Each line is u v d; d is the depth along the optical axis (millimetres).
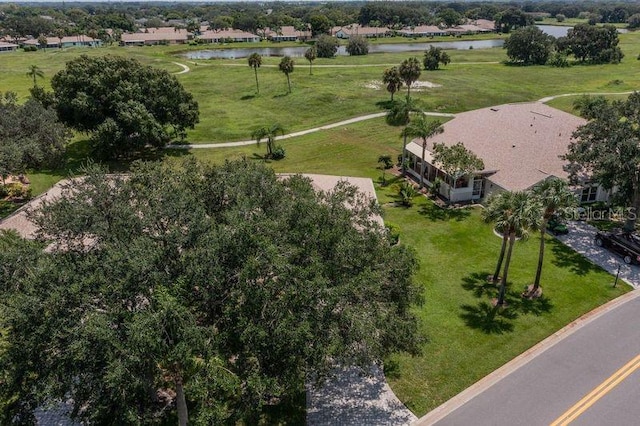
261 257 17781
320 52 136250
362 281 19047
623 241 34562
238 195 21484
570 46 130000
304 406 21734
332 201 22281
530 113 55344
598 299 29672
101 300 16594
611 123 35719
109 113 55969
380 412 21406
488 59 133125
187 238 18344
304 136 67250
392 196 46562
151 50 158250
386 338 20594
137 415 16812
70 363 16531
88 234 19188
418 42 183750
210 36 184125
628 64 121750
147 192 20453
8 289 17500
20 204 44094
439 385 23000
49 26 197500
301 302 17625
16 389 17047
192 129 68438
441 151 42188
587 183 39906
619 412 21109
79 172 53469
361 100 82812
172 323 15781
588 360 24391
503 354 25047
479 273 32875
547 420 20750
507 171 43812
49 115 47719
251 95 90438
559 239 37500
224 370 16625
